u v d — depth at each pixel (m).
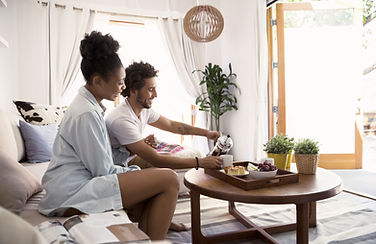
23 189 1.04
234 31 4.12
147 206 1.24
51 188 1.09
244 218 1.90
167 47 4.20
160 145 2.65
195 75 4.37
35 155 2.05
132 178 1.13
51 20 3.53
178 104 4.69
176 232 1.79
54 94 3.55
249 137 3.80
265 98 3.55
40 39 3.50
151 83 1.72
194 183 1.40
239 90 4.02
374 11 4.13
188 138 4.65
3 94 2.78
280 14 3.59
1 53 2.72
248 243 1.61
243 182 1.27
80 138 1.10
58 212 1.06
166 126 2.11
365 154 4.58
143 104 1.74
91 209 1.04
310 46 3.68
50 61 3.54
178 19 4.24
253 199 1.17
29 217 1.05
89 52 1.16
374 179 3.10
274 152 1.65
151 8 4.08
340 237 1.65
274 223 1.89
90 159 1.11
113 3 3.87
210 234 1.72
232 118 4.24
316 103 3.70
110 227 0.86
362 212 2.07
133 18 4.02
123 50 4.41
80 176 1.12
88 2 3.73
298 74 3.70
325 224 1.86
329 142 3.71
